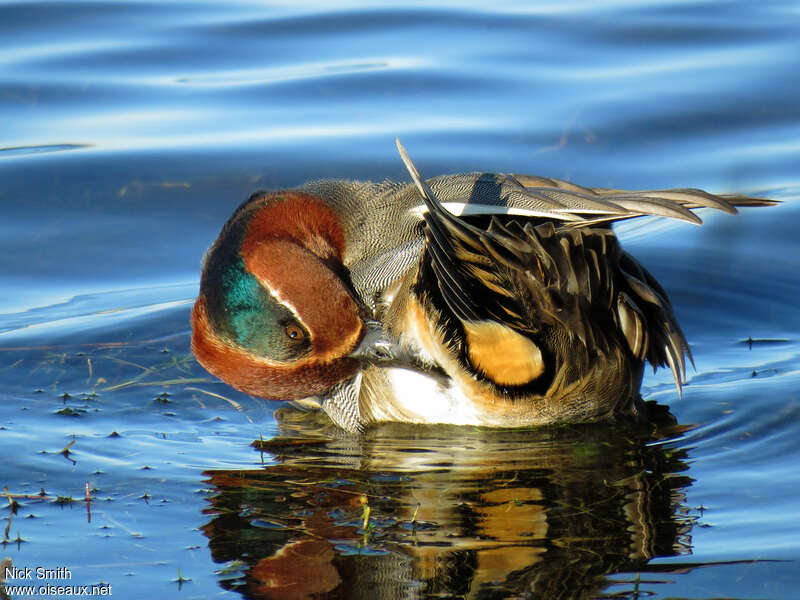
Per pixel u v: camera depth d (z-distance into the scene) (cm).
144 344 1320
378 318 1119
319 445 1080
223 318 1098
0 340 1315
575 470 988
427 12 2264
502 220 1126
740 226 1598
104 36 2181
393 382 1106
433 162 1709
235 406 1185
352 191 1193
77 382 1220
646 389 1200
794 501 898
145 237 1577
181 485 973
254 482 980
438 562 816
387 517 899
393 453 1050
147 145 1770
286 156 1736
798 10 2222
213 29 2217
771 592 757
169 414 1152
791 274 1477
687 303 1417
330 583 792
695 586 766
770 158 1714
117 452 1048
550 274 1028
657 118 1828
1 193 1650
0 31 2192
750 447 1023
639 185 1662
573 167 1705
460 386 1080
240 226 1125
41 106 1905
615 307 1097
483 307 1029
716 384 1188
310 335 1094
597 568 799
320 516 904
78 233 1577
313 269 1091
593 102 1881
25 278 1483
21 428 1097
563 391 1077
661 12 2238
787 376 1194
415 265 1091
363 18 2252
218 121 1855
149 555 843
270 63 2067
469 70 2009
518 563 810
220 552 846
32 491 957
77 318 1380
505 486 955
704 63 2005
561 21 2212
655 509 894
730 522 863
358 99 1923
